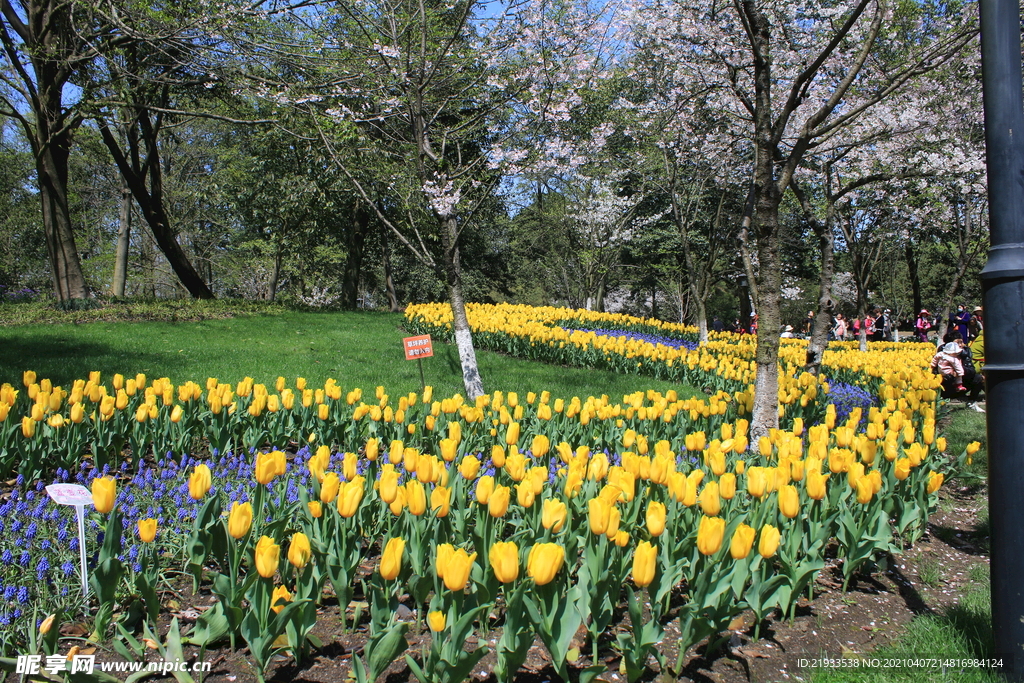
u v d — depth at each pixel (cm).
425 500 341
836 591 432
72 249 1762
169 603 363
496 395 646
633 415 674
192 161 3306
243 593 292
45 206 1734
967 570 486
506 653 281
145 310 1645
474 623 336
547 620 285
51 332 1257
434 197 1028
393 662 317
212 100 2152
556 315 2062
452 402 639
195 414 627
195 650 320
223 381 980
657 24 1211
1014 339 310
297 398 695
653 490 406
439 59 989
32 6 1603
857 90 1198
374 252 3553
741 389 1095
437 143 1258
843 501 431
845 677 326
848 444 516
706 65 1248
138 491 472
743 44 1082
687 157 1630
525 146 1112
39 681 276
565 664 313
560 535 352
